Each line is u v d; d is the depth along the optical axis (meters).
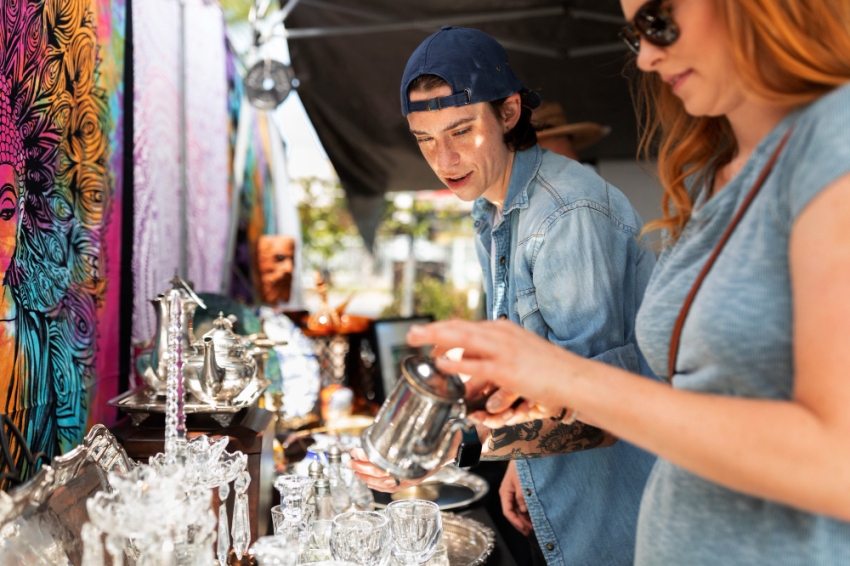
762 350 0.84
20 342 1.48
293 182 9.81
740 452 0.74
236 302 2.43
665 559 0.97
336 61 3.99
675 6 0.88
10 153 1.46
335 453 1.82
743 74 0.85
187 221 3.09
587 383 0.82
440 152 1.68
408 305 9.88
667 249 1.16
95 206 1.98
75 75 1.84
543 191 1.68
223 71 3.79
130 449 1.48
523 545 2.41
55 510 1.08
